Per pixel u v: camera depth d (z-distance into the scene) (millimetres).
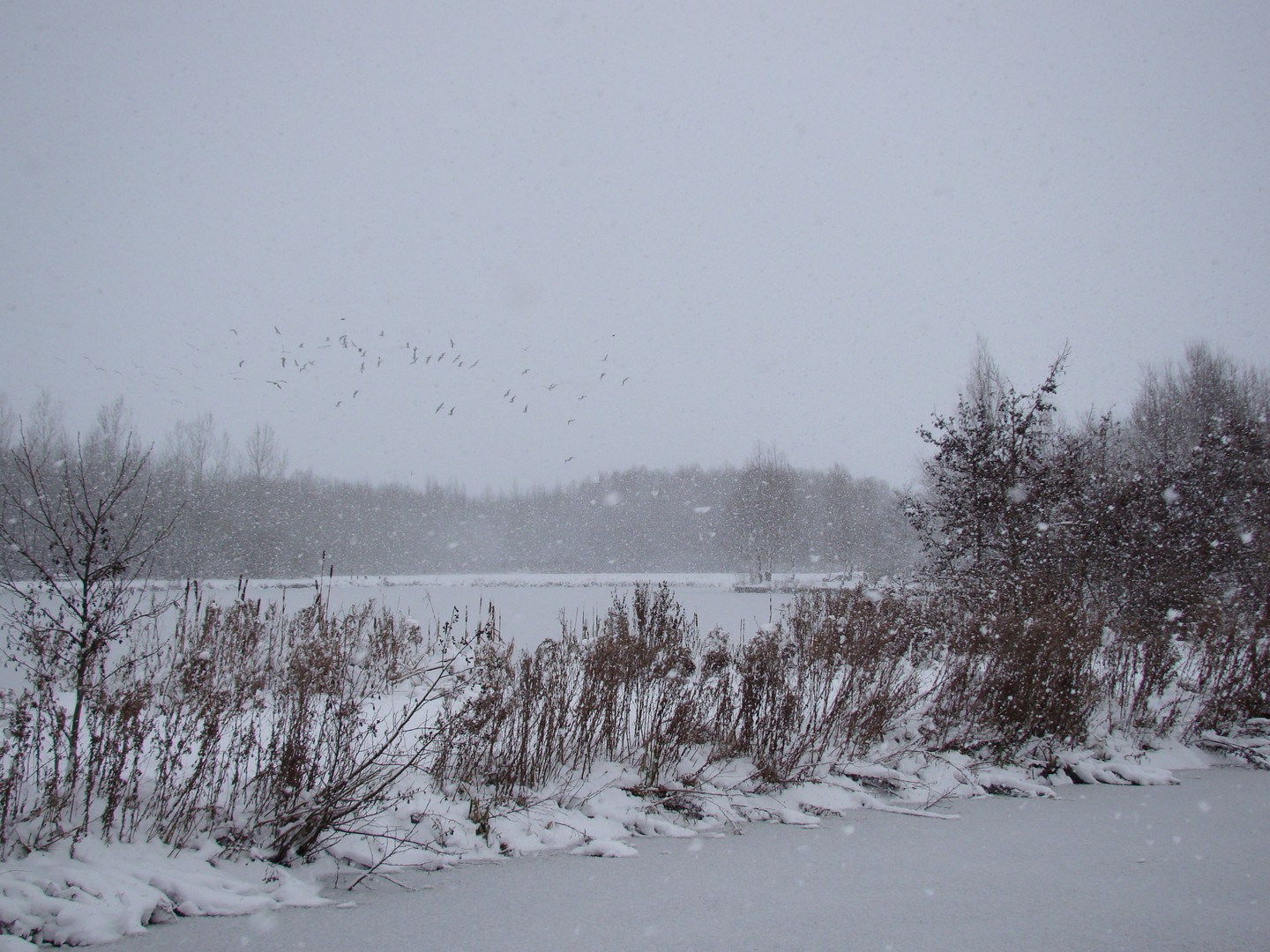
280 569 50969
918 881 5363
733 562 57781
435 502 74062
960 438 14094
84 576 5738
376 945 4180
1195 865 5816
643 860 5668
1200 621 11719
